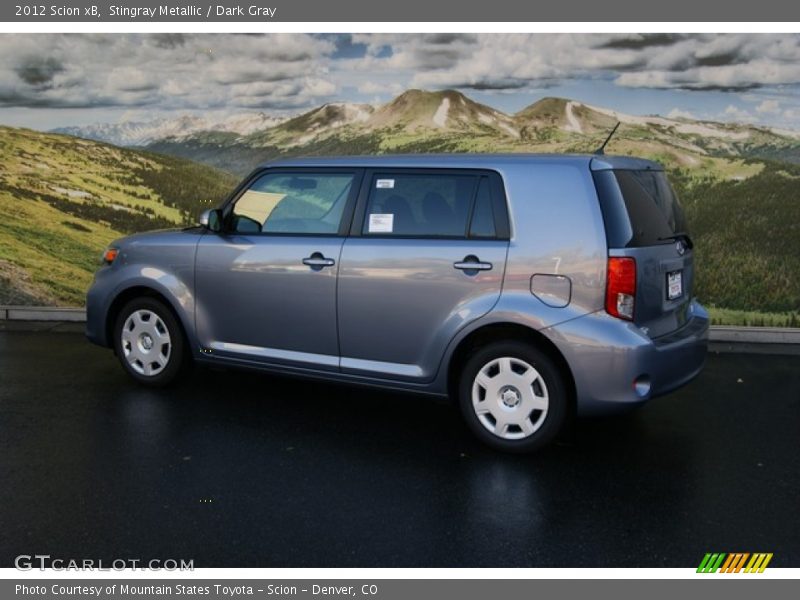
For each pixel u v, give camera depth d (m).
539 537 3.68
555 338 4.36
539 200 4.47
